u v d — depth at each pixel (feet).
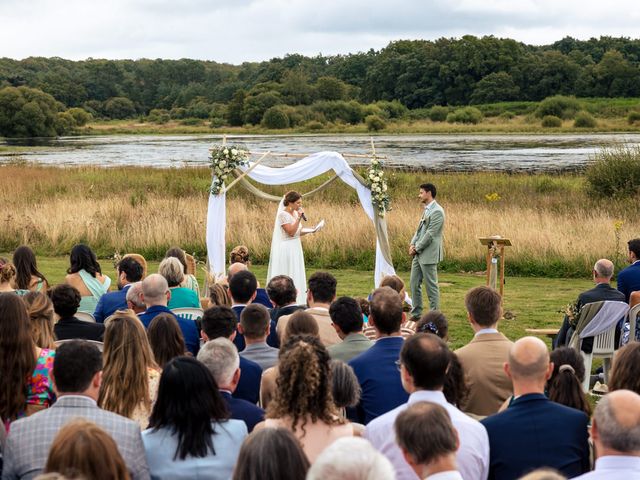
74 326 20.34
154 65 587.27
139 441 11.69
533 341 13.11
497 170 128.26
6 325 14.88
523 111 393.09
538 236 51.13
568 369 14.65
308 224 55.47
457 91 430.20
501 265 35.24
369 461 7.03
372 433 12.59
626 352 14.88
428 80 437.58
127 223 57.82
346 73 512.22
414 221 56.03
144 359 14.74
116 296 24.43
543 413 12.87
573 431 12.74
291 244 36.68
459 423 12.42
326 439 11.97
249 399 16.21
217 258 38.22
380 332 16.43
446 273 49.90
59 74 536.42
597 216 60.59
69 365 11.91
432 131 345.92
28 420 11.70
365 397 15.67
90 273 27.71
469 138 266.36
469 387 15.88
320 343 13.26
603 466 10.07
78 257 27.55
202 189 87.20
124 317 14.97
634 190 75.92
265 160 152.87
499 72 419.33
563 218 58.80
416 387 12.73
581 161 146.30
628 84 400.47
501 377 16.44
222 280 28.86
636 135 262.26
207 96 535.60
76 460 9.01
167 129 416.46
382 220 39.58
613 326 25.03
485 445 12.43
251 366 16.34
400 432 9.49
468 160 154.51
